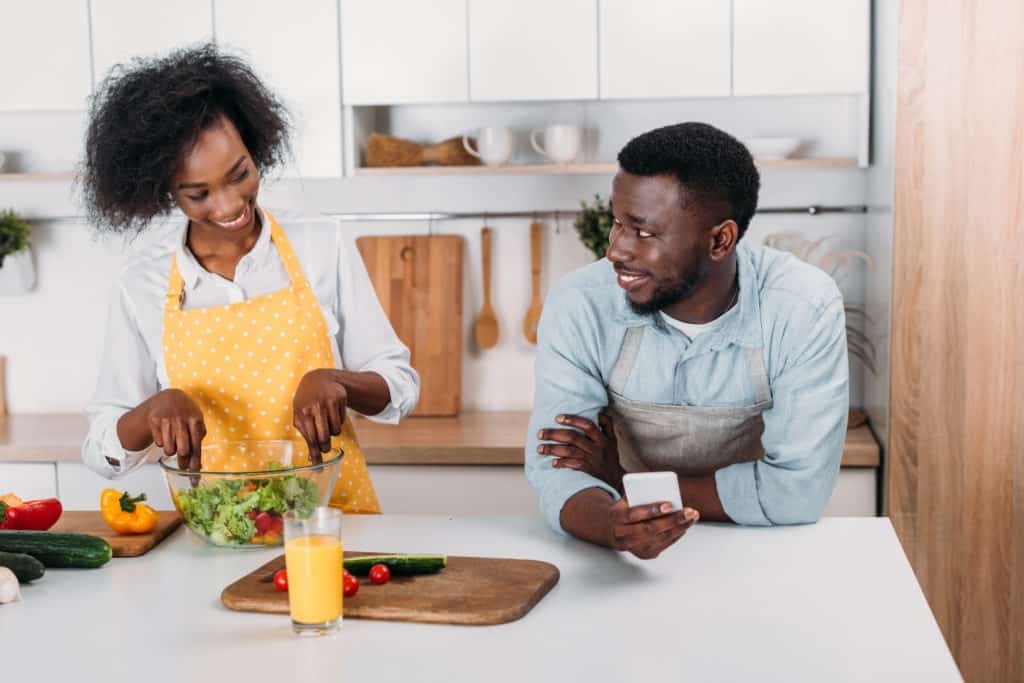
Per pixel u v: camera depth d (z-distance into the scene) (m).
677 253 1.54
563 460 1.70
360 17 2.86
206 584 1.48
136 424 1.70
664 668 1.19
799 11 2.76
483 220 3.16
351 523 1.76
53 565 1.55
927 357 2.52
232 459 1.75
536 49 2.83
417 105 3.13
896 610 1.35
